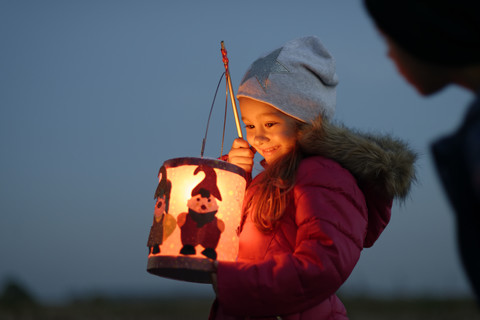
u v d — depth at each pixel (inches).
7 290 700.0
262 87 77.1
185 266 62.8
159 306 679.7
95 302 687.7
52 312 597.3
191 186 65.5
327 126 72.0
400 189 71.7
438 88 38.2
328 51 82.5
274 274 61.1
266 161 80.0
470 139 31.3
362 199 69.1
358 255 65.9
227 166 67.2
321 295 62.3
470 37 33.4
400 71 39.2
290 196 69.2
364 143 70.4
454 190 33.1
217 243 64.1
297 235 65.7
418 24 34.8
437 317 512.1
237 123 82.7
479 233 32.4
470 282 33.8
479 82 35.1
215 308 68.9
